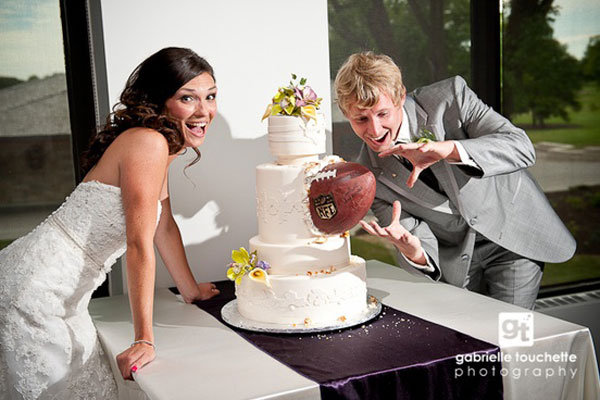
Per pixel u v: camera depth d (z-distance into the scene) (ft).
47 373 5.72
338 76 6.85
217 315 6.75
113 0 7.80
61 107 8.68
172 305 7.26
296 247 6.09
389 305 6.72
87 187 5.77
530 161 7.10
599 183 11.50
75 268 5.81
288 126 6.07
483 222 7.73
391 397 5.02
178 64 6.30
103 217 5.73
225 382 4.93
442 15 10.41
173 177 8.25
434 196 7.64
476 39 10.60
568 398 5.77
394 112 6.82
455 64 10.57
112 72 7.89
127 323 6.77
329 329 5.90
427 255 6.97
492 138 6.98
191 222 8.40
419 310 6.51
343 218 5.83
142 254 5.44
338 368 5.08
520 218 7.94
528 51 10.85
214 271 8.57
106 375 6.11
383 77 6.60
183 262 7.30
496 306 6.54
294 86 6.19
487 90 10.71
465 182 7.58
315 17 8.68
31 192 8.72
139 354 5.36
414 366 5.08
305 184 6.02
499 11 10.54
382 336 5.77
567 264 11.44
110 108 7.93
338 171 5.85
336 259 6.23
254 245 6.35
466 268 8.11
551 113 11.09
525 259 8.45
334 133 10.09
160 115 5.89
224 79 8.33
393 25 10.20
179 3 8.05
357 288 6.22
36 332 5.69
